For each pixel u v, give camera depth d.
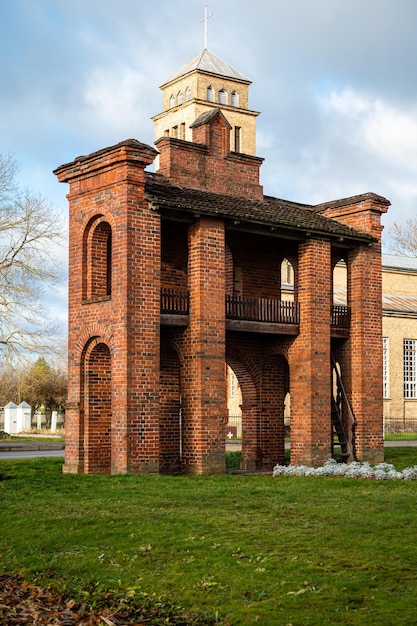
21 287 41.06
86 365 23.19
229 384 50.06
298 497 17.23
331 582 10.89
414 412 53.97
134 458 21.61
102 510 16.05
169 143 24.66
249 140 68.06
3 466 24.28
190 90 66.44
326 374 25.50
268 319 24.95
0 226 41.22
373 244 27.27
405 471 20.39
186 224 24.58
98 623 10.06
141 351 21.88
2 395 68.00
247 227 24.06
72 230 23.88
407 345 54.38
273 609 10.13
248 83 68.62
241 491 18.12
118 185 22.11
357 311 26.80
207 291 23.20
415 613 9.59
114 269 22.12
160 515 15.30
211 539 13.38
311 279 25.44
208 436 23.00
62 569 12.48
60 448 38.28
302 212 27.12
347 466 21.97
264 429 26.25
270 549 12.65
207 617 10.12
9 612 10.52
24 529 14.84
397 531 13.48
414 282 62.19
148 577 11.78
